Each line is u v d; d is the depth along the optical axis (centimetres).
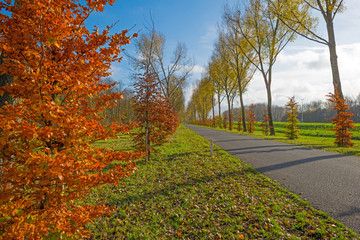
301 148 1315
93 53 321
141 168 945
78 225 296
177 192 651
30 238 236
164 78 2831
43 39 269
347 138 1520
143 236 427
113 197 627
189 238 418
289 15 1906
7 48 262
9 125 250
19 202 263
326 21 1625
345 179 657
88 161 316
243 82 3691
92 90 308
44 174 272
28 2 252
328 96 1593
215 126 5916
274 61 2477
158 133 1161
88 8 307
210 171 844
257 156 1088
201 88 5856
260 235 405
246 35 2694
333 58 1606
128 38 323
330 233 389
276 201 542
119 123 377
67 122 271
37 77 255
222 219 476
